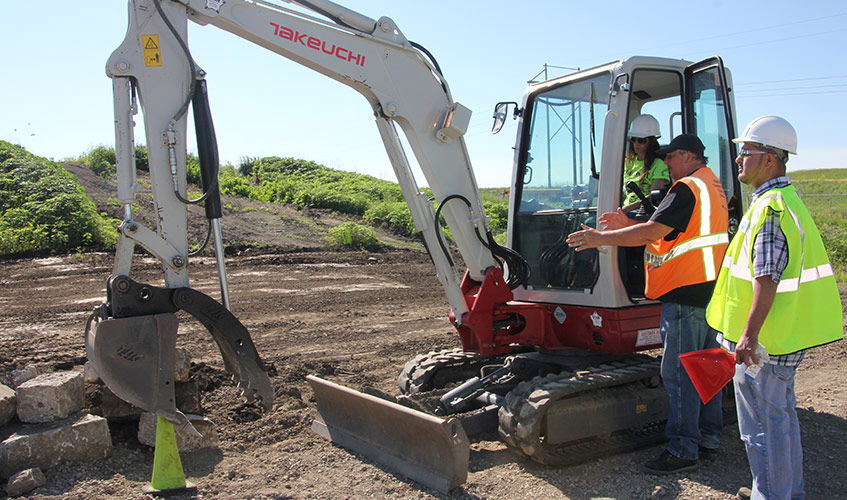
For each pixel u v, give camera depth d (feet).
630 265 15.99
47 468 12.94
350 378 20.95
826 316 10.54
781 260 10.24
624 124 15.16
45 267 42.42
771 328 10.44
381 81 14.46
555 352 16.98
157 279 39.22
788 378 10.62
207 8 12.84
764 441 10.77
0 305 32.09
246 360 12.64
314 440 15.39
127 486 12.64
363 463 14.03
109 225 52.06
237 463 14.01
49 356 21.95
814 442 15.67
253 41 13.60
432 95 14.96
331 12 14.11
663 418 15.56
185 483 12.59
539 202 17.51
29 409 13.51
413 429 13.16
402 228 67.51
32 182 53.31
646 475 13.71
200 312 12.35
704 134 16.33
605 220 14.25
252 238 54.85
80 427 13.35
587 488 13.00
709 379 10.89
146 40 12.28
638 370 15.07
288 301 35.32
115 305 11.85
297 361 23.06
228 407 16.96
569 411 13.99
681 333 13.75
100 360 11.50
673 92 17.01
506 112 17.26
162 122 12.39
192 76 12.37
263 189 83.35
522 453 14.03
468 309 15.80
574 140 16.51
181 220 12.55
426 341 26.76
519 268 16.39
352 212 74.84
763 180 11.03
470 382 15.55
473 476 13.46
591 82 16.15
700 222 13.39
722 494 12.71
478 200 15.62
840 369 22.68
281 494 12.47
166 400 12.00
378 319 31.48
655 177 16.14
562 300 16.51
